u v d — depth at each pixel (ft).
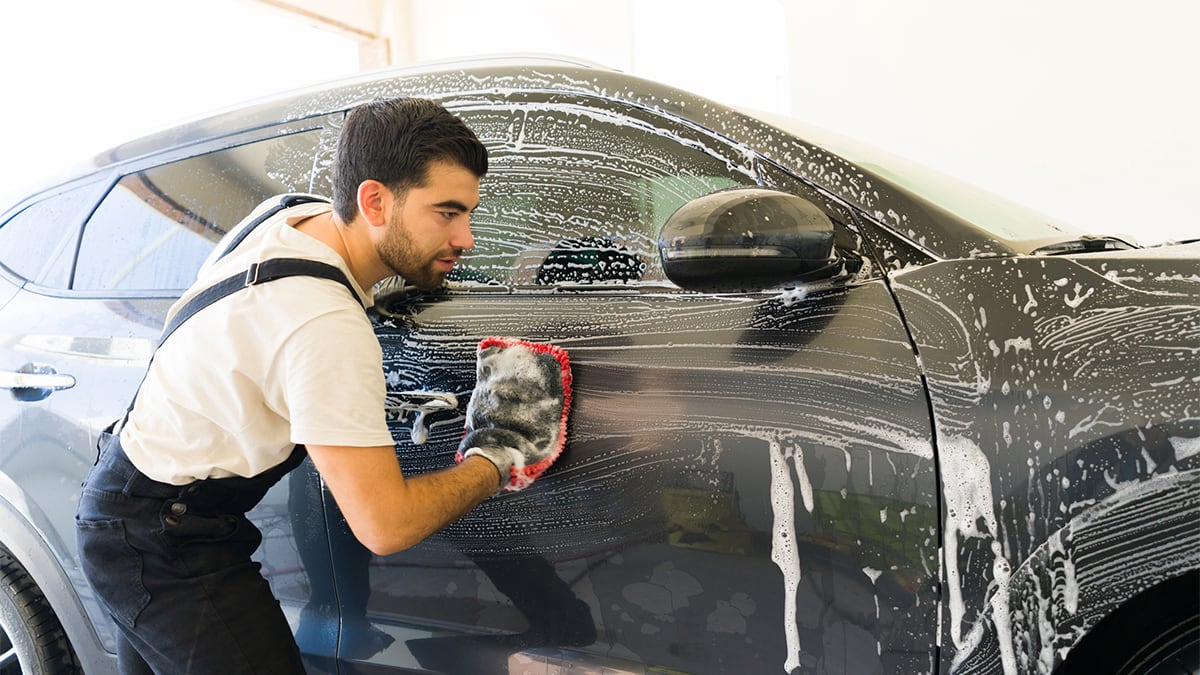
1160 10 13.65
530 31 21.43
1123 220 14.47
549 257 4.38
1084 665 3.54
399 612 4.70
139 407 3.95
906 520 3.50
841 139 4.92
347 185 3.65
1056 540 3.30
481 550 4.43
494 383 4.16
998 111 15.24
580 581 4.20
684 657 3.99
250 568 4.00
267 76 28.30
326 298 3.48
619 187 4.30
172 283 5.44
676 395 3.93
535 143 4.54
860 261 3.80
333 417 3.32
